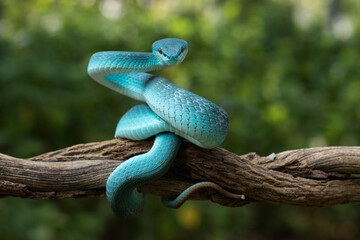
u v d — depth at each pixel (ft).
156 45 2.13
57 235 2.96
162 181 2.10
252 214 3.84
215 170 2.08
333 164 2.14
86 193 2.07
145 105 2.10
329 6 6.63
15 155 2.87
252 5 4.99
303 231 4.28
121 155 2.08
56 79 2.97
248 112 3.30
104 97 3.07
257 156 2.15
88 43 3.13
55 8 3.24
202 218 3.29
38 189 2.04
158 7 3.97
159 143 2.02
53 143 3.02
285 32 4.75
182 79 3.22
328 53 4.62
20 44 3.06
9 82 2.87
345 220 4.29
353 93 3.83
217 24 3.80
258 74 3.89
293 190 2.11
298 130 3.82
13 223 2.77
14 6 3.26
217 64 3.43
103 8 3.60
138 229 3.22
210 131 1.97
